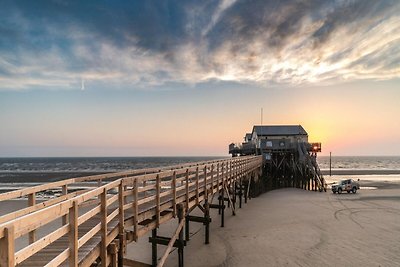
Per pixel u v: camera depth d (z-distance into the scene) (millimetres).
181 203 11656
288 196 31234
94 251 6398
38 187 7676
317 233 16219
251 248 13961
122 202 7742
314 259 12508
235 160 22219
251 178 30953
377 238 15219
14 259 3619
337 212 21812
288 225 17984
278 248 13875
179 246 11516
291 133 52125
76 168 102875
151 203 11031
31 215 4090
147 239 15969
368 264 11945
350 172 80938
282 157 44688
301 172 41062
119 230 7688
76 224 5406
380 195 31109
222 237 15758
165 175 10422
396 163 155750
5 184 48844
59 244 6898
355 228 17203
